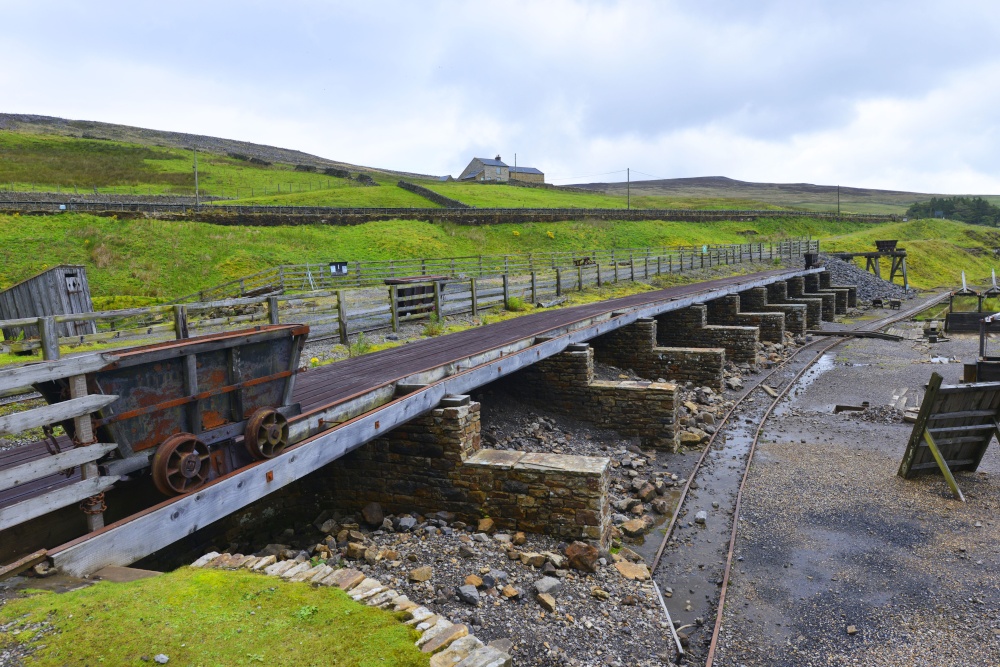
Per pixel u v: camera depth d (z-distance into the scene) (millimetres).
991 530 9711
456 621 6547
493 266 35938
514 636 6410
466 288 23250
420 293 18688
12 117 130250
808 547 9359
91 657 3703
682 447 14180
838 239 81125
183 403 5980
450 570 7543
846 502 10953
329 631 4188
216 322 12453
